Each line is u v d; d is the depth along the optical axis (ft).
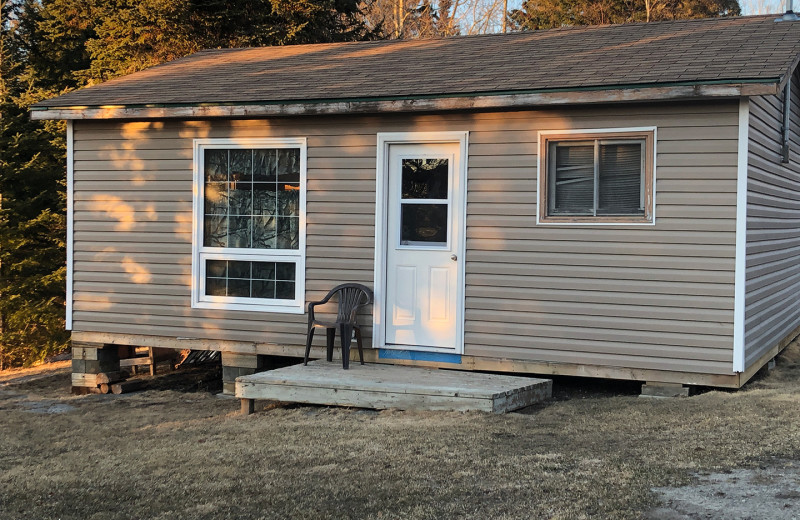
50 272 53.57
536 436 19.90
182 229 30.35
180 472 18.92
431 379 24.82
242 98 28.17
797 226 32.48
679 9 94.38
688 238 23.62
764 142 25.53
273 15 58.85
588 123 24.75
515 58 29.14
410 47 34.83
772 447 17.58
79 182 31.81
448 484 16.58
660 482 15.85
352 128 27.91
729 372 23.25
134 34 57.21
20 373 43.98
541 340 25.54
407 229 27.61
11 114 55.52
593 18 94.68
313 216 28.55
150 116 29.32
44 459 21.77
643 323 24.25
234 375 29.94
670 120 23.73
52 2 62.44
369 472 17.70
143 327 31.07
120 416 27.53
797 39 25.43
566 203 25.27
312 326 27.27
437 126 26.71
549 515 14.60
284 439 21.20
